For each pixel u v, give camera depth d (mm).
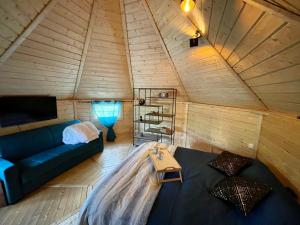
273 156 1695
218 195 1263
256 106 2025
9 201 1726
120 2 2055
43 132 2584
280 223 950
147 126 4180
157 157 1767
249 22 1003
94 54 2771
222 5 1093
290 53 936
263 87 1536
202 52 1932
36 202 1792
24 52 1990
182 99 3635
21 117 2465
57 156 2232
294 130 1364
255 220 1012
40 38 1974
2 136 2176
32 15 1635
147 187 1346
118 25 2377
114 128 4289
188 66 2490
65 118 3354
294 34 814
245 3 894
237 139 2422
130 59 3006
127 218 1048
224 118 2654
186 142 3699
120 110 4199
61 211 1677
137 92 3941
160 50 2631
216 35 1493
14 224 1508
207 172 1670
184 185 1428
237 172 1595
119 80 3518
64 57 2480
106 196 1213
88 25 2250
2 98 2213
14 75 2158
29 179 1865
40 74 2436
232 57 1566
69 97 3469
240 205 1101
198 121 3299
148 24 2246
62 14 1886
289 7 716
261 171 1599
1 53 1786
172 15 1826
